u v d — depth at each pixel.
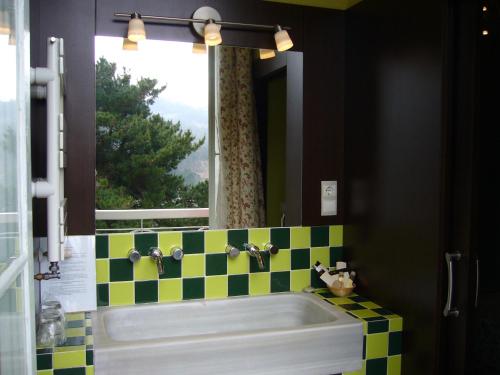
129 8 1.86
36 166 1.72
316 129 2.17
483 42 1.52
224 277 2.04
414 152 1.73
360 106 2.06
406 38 1.77
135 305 1.91
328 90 2.17
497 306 1.47
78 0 1.79
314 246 2.18
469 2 1.57
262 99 2.08
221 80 2.02
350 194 2.16
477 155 1.55
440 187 1.61
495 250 1.48
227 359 1.58
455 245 1.63
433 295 1.65
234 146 2.05
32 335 0.88
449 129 1.62
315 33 2.14
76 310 1.82
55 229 1.25
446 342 1.66
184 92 1.97
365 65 2.02
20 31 0.83
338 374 1.72
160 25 1.92
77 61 1.80
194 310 1.96
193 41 1.96
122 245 1.89
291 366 1.65
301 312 2.07
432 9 1.64
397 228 1.83
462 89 1.60
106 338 1.55
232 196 2.05
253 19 2.04
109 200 1.87
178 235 1.97
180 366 1.53
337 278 2.10
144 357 1.50
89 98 1.82
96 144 1.84
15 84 0.80
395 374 1.80
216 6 1.98
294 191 2.14
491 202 1.49
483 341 1.52
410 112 1.75
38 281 1.75
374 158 1.97
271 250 2.03
